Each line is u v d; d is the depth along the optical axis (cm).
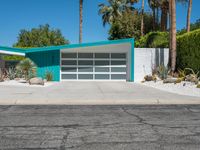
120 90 1880
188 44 2542
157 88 2064
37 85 2309
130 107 1249
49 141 691
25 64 2691
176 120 944
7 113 1082
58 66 2991
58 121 927
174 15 2716
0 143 677
